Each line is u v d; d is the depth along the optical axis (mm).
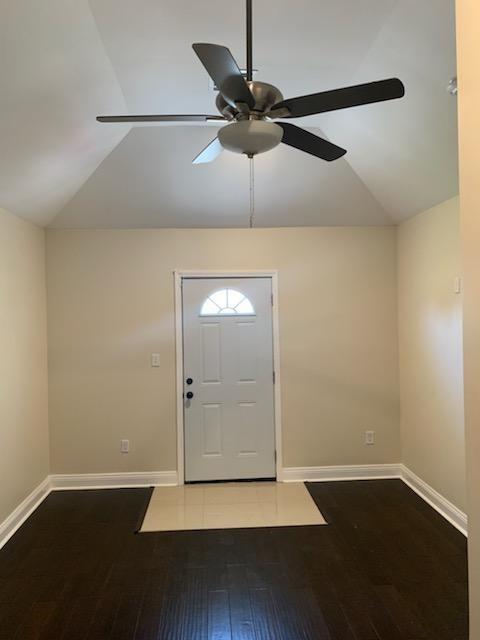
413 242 4008
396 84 1703
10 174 2893
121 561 2908
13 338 3469
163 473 4262
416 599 2482
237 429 4332
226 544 3113
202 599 2504
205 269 4301
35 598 2535
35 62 2068
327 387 4355
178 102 2883
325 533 3258
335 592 2555
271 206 4051
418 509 3639
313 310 4336
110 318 4238
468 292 1155
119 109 2898
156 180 3697
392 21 2121
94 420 4219
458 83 1177
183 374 4285
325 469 4348
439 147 2826
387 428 4340
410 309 4094
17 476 3477
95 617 2371
